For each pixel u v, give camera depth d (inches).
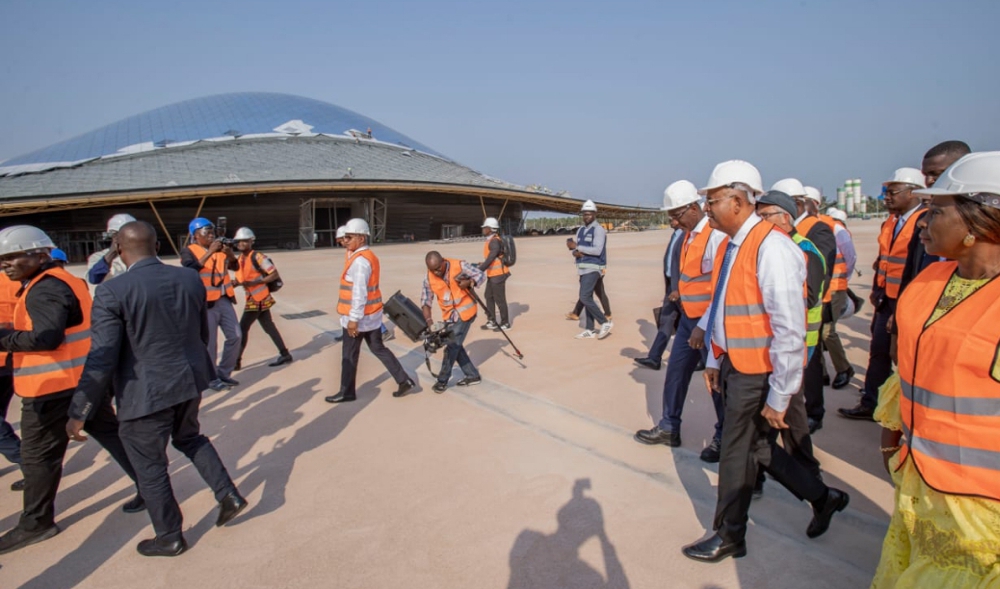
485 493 139.6
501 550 116.0
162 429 117.6
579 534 121.0
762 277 100.3
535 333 324.2
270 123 2172.7
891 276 167.9
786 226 135.9
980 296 63.5
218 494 126.6
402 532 123.9
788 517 126.9
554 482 144.3
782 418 99.4
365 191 1648.6
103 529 131.2
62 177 1530.5
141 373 114.1
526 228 2620.6
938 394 65.9
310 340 326.0
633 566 109.7
